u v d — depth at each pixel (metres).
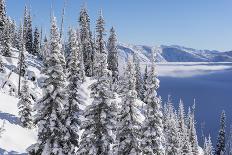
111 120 28.59
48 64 27.03
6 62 89.69
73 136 28.97
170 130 51.62
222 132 101.25
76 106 30.20
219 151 101.50
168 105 87.25
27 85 47.91
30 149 27.14
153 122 33.62
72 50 31.22
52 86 26.61
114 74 94.19
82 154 28.81
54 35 26.94
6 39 96.38
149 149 33.16
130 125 30.34
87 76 99.06
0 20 88.75
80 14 102.56
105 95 28.44
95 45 94.56
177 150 50.91
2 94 57.81
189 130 90.06
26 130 45.88
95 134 28.70
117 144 31.61
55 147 26.61
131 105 30.66
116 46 96.81
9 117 47.72
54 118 26.47
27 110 47.44
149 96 33.72
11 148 37.91
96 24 92.69
